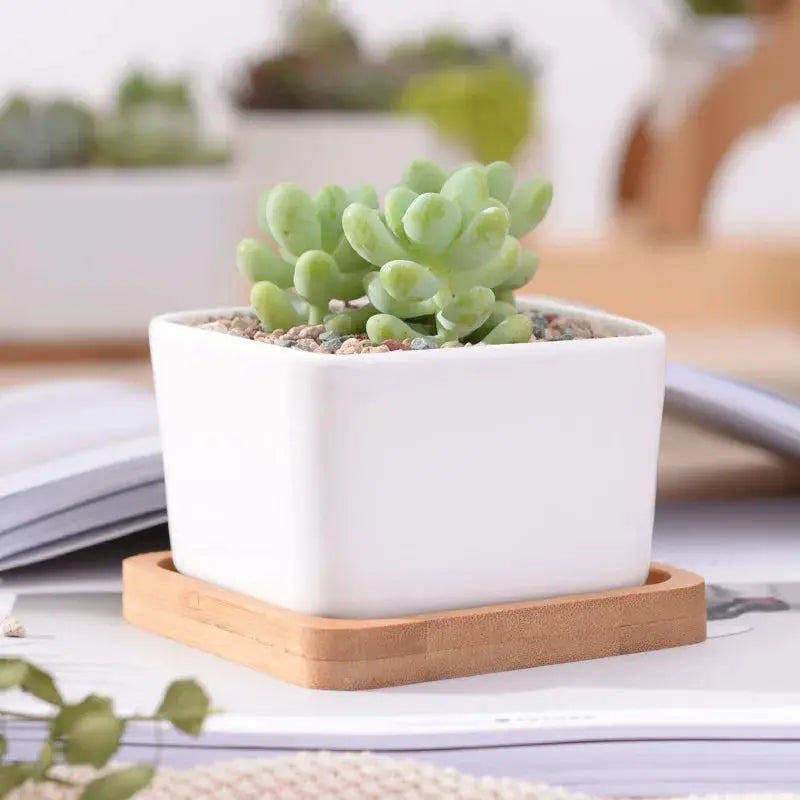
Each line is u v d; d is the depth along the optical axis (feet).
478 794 1.47
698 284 5.74
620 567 2.05
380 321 1.96
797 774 1.60
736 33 5.93
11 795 1.43
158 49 6.83
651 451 2.04
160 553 2.28
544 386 1.93
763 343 5.22
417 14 7.07
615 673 1.93
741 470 3.32
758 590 2.38
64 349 5.02
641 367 2.00
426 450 1.87
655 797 1.56
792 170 7.46
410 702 1.79
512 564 1.96
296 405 1.83
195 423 2.03
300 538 1.87
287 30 5.89
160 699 1.80
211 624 2.01
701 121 5.95
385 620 1.87
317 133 5.49
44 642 2.08
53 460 2.65
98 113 5.38
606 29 7.29
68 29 6.81
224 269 5.07
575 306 2.38
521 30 7.25
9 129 5.03
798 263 5.77
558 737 1.65
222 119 6.75
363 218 1.88
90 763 1.37
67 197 4.90
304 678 1.85
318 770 1.51
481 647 1.92
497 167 2.09
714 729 1.68
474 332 2.04
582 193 7.41
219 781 1.48
